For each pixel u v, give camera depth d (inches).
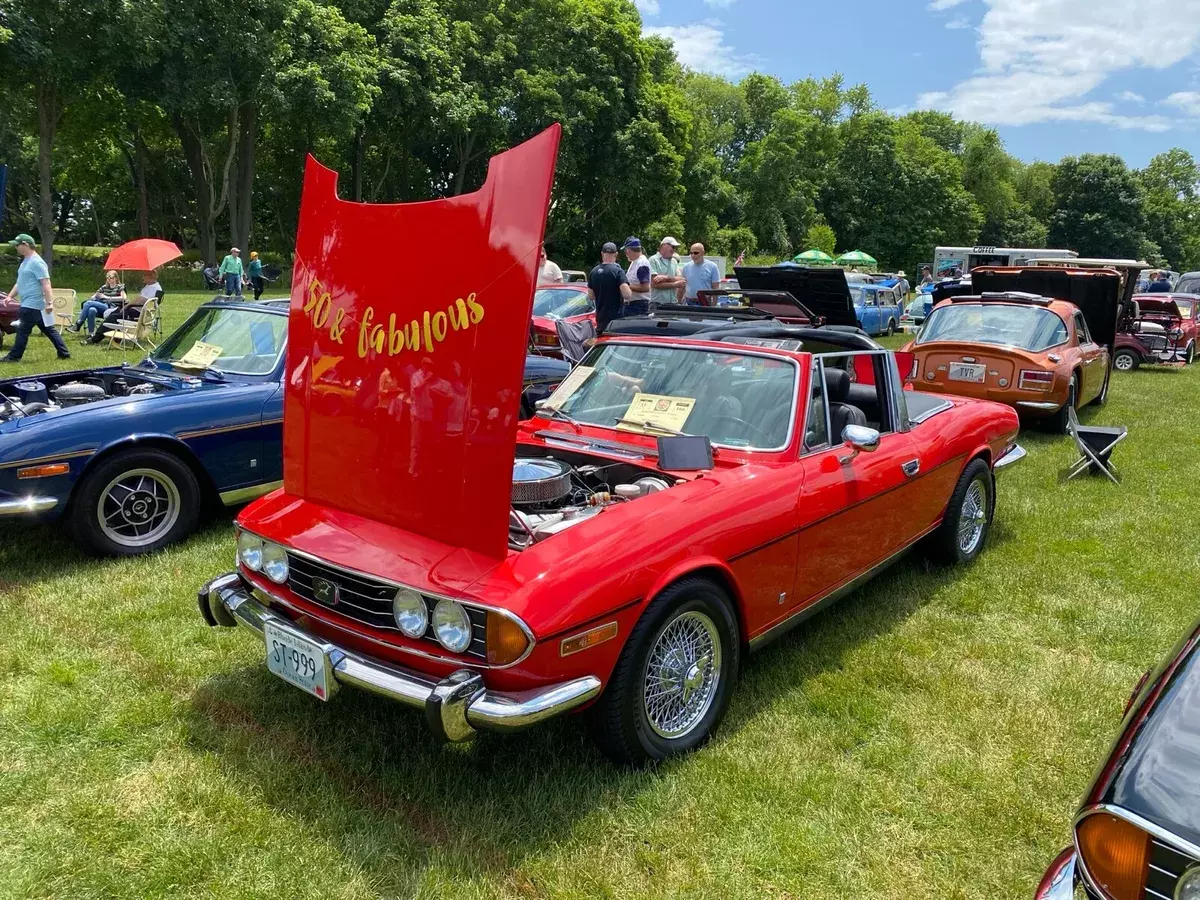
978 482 211.3
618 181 1457.9
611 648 110.7
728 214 2368.4
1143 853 61.8
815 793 118.3
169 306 822.5
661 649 121.0
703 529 123.9
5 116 1104.8
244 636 161.9
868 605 184.1
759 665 155.5
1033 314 382.3
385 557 112.3
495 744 126.9
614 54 1455.5
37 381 229.8
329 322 120.4
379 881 100.3
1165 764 65.8
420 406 110.1
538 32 1417.3
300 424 127.3
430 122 1298.0
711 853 106.7
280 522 126.4
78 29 930.7
